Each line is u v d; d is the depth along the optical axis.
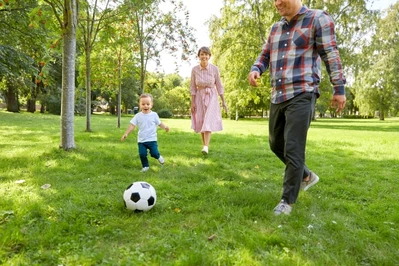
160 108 42.41
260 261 1.87
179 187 3.54
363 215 2.78
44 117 19.89
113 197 3.07
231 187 3.66
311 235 2.27
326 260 1.90
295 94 2.72
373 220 2.62
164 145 6.98
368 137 10.82
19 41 11.20
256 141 8.44
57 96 28.64
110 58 11.73
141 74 11.51
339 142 8.65
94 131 10.16
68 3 5.41
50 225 2.32
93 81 11.89
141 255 1.91
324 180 4.07
